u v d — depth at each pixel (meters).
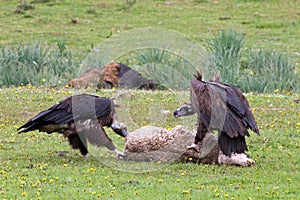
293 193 23.39
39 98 40.34
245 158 27.36
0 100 39.75
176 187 23.97
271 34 77.62
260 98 42.34
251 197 22.67
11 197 22.58
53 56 56.25
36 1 92.25
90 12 87.50
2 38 73.88
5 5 90.31
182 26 80.88
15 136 32.34
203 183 24.64
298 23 83.00
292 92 48.66
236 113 26.45
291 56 64.94
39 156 28.83
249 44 71.56
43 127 27.39
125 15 86.75
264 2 94.12
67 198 22.53
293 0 95.25
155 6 91.56
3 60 51.97
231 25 81.56
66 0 93.25
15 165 27.05
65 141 31.75
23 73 50.06
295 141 31.92
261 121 35.72
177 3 93.75
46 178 24.98
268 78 51.38
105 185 24.31
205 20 84.31
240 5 92.69
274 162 28.12
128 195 22.89
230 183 24.72
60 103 27.41
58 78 50.69
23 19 83.69
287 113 37.66
